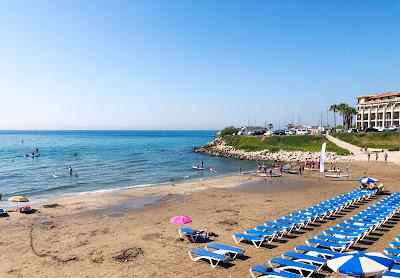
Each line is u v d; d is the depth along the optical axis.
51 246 18.73
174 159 80.75
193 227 22.27
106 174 54.97
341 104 115.06
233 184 41.62
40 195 37.03
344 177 45.94
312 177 46.94
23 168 62.66
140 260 16.58
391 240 19.12
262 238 18.34
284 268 14.23
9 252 17.81
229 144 97.62
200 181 45.16
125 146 139.88
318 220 23.59
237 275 14.77
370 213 23.19
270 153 79.38
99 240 19.77
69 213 26.67
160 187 39.94
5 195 36.91
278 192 35.75
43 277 14.76
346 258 11.78
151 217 25.23
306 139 84.19
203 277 14.60
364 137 79.12
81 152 105.06
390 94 109.12
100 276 14.78
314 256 15.68
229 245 18.61
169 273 15.02
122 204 30.12
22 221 24.11
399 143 72.62
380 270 11.08
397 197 29.14
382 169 52.00
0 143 166.50
